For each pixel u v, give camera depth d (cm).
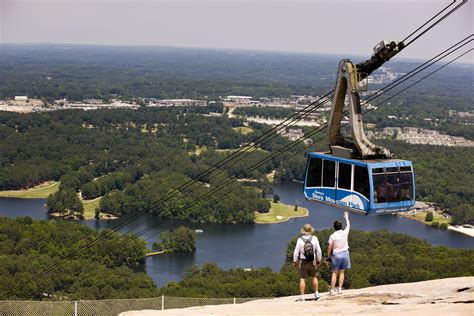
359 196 4009
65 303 6325
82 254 12612
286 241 15825
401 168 4003
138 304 6116
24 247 12525
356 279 9812
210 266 11256
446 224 18138
